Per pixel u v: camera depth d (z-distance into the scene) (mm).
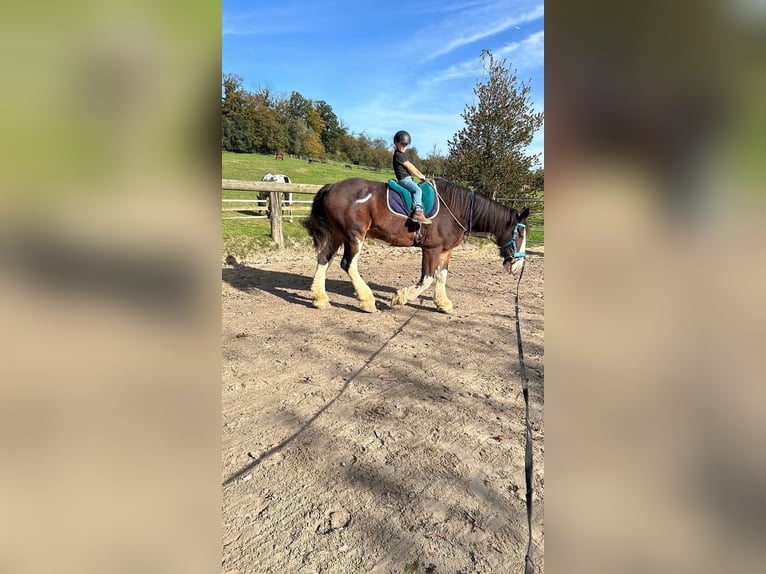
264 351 3979
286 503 2088
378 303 5730
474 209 5109
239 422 2785
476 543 1873
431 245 5137
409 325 4855
